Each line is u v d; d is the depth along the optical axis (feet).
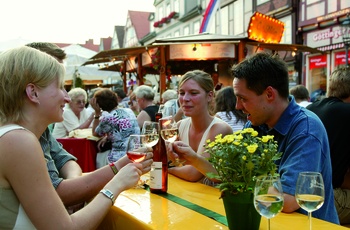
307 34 48.83
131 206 5.96
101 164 15.05
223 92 13.60
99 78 44.19
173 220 5.26
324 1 45.16
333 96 10.27
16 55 4.86
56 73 5.03
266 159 4.74
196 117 8.63
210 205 6.00
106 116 14.43
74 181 6.58
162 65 24.93
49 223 4.54
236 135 5.11
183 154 6.93
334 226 5.04
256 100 6.26
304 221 5.25
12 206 4.58
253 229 4.76
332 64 44.65
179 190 7.02
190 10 82.07
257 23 23.89
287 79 6.34
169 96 22.12
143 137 6.66
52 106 4.99
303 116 6.19
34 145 4.57
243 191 4.68
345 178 9.68
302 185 4.80
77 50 39.88
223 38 23.41
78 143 15.16
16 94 4.77
